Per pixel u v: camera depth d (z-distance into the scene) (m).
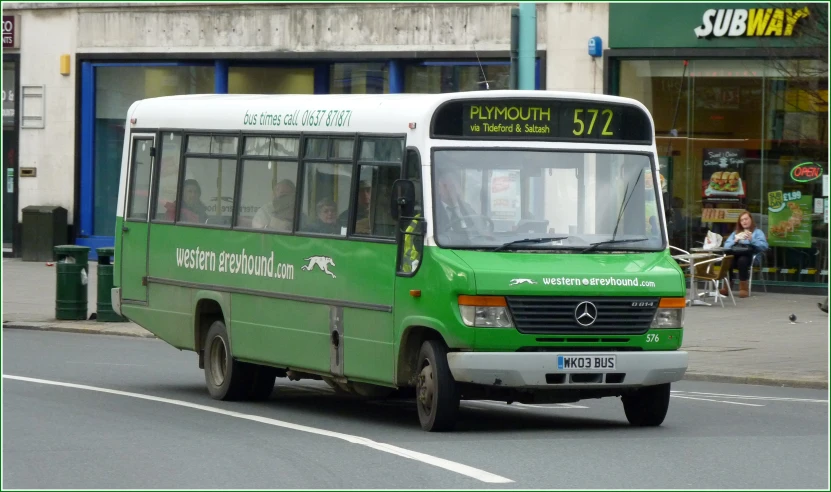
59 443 26.78
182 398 35.38
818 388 38.78
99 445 26.47
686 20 65.12
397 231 29.02
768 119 64.50
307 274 32.09
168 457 24.92
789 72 61.59
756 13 63.16
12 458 24.89
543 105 29.27
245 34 77.25
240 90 79.50
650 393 29.53
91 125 82.75
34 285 69.81
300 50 75.50
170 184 37.84
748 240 62.88
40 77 83.56
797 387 39.09
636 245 29.12
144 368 42.75
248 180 34.62
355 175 30.77
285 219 33.12
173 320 37.38
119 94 82.62
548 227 28.72
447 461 24.17
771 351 45.66
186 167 37.19
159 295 38.03
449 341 27.38
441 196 28.31
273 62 78.31
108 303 55.38
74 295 56.19
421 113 28.73
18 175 84.25
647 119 30.08
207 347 36.03
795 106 63.78
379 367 29.61
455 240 28.05
